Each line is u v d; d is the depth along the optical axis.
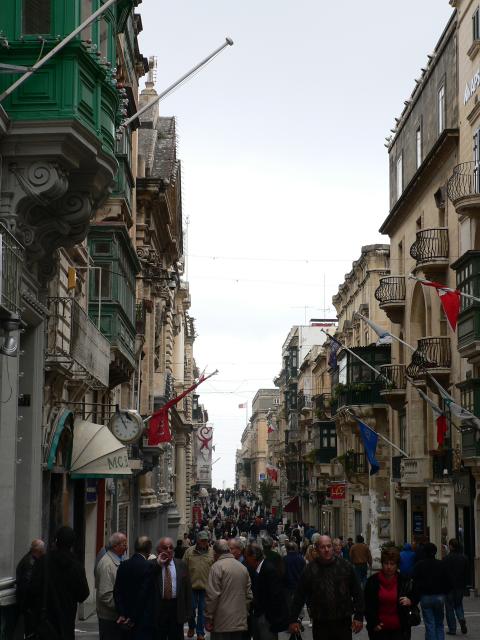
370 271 52.44
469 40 32.50
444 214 36.41
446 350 34.72
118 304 25.64
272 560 14.57
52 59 13.56
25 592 11.12
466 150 32.78
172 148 44.44
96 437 21.03
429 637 15.50
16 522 15.60
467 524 32.34
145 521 39.16
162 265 43.94
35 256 14.92
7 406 13.83
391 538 43.69
